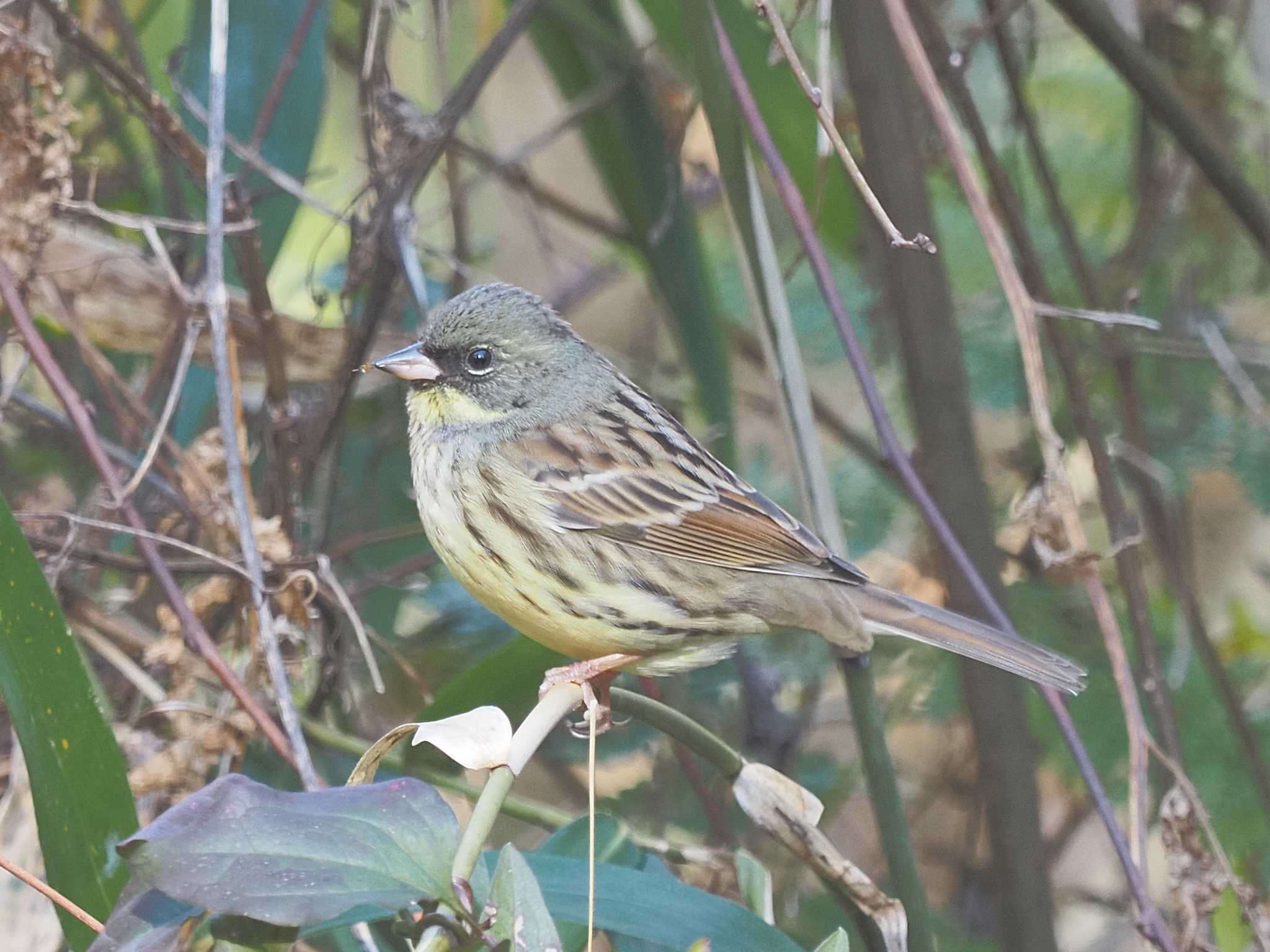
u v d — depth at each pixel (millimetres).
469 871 3680
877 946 5328
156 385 7801
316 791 3729
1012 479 9383
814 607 6539
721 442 8359
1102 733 8844
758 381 11078
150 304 7895
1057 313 6023
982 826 9727
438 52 7996
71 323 7203
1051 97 9867
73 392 6297
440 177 10742
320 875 3576
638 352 11398
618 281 11078
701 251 8438
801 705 9539
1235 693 8289
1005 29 8070
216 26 6367
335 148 10281
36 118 6559
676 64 8445
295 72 8297
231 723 6543
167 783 6480
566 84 9141
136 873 3525
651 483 7070
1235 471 9266
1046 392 6023
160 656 6617
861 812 10242
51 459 8508
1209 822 6363
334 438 8133
